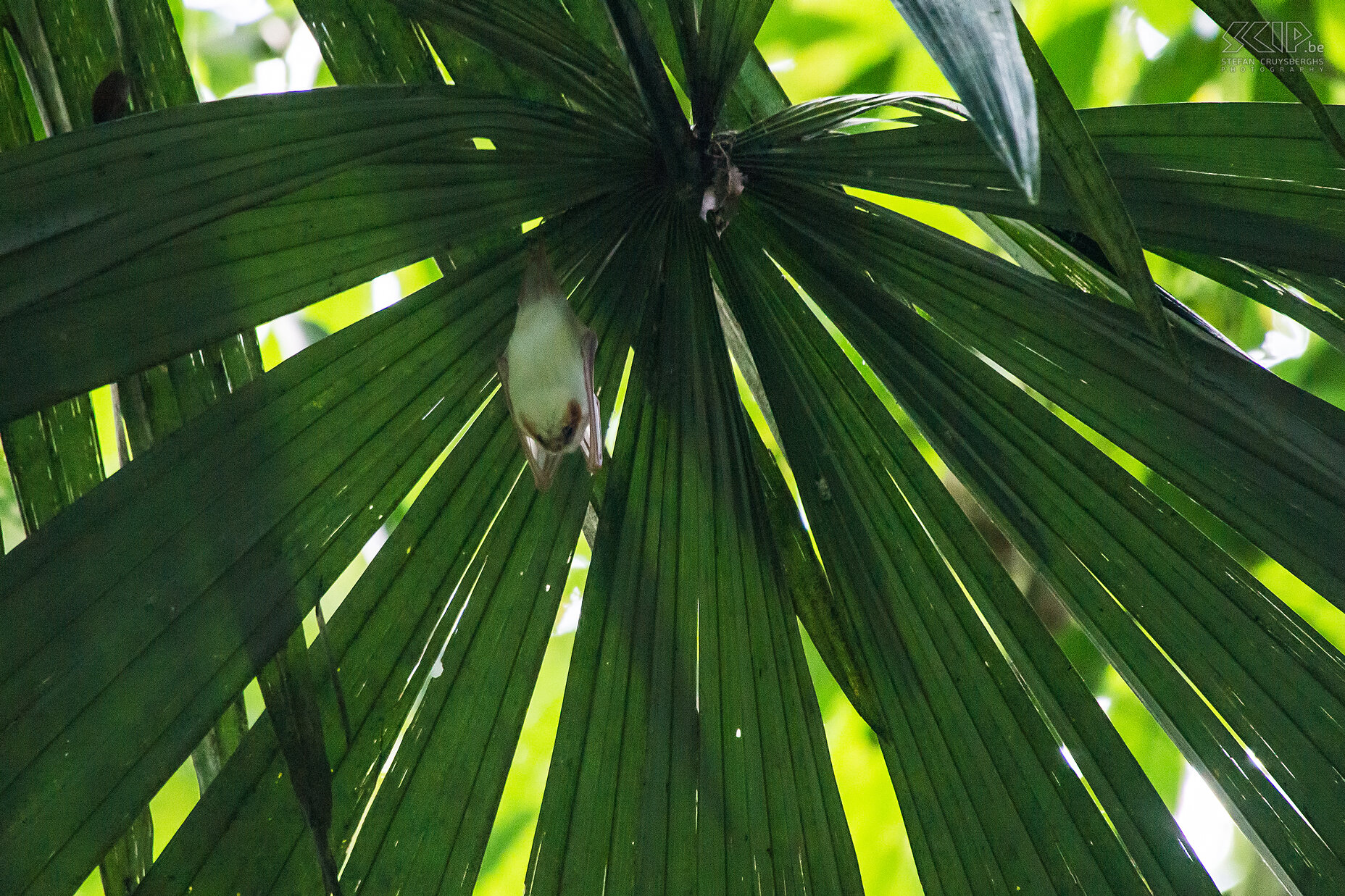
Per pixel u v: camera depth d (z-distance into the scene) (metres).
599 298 1.80
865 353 1.84
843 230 1.82
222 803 1.70
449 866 1.76
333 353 1.71
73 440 1.76
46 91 1.76
